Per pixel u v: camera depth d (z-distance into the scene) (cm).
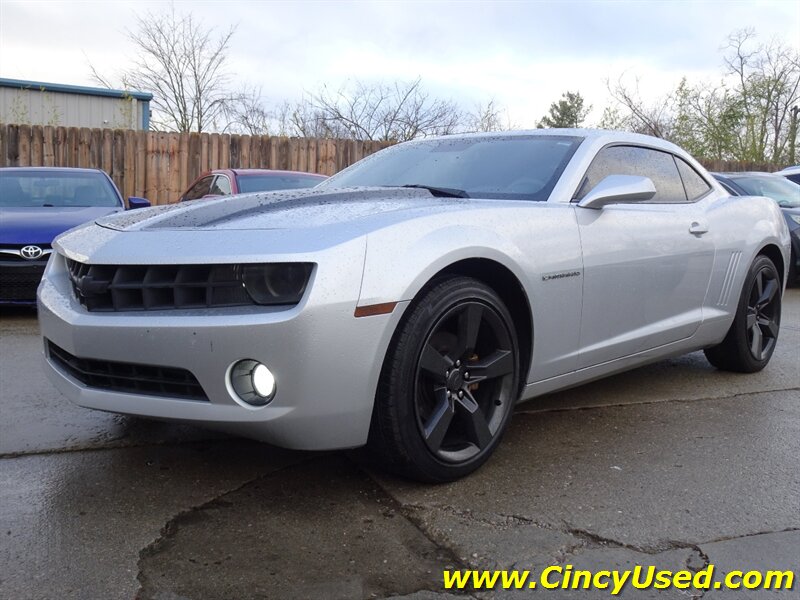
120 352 255
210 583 210
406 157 401
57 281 306
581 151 355
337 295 237
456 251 267
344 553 229
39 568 217
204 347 240
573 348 327
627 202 343
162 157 1224
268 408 239
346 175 408
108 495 269
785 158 2427
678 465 309
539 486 283
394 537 240
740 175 987
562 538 242
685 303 395
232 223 268
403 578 215
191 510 258
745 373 469
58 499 265
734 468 307
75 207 707
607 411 384
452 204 294
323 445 247
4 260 603
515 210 303
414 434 262
